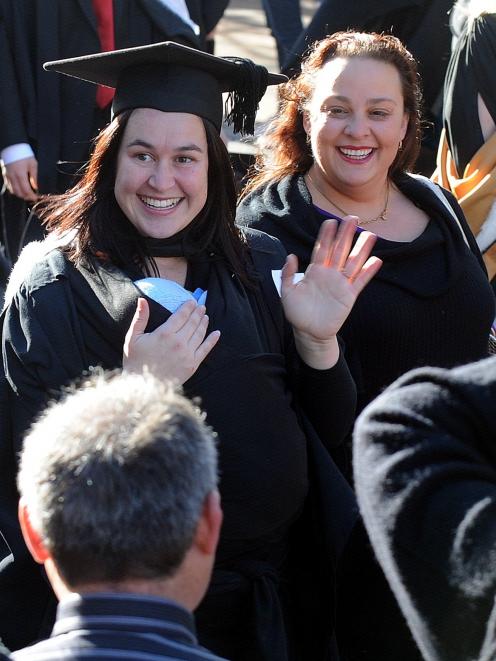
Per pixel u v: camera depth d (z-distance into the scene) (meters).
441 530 2.16
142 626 1.98
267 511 3.20
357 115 4.11
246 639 3.23
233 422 3.15
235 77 3.43
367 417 2.34
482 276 4.23
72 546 2.00
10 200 6.19
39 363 3.12
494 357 2.34
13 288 3.29
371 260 3.35
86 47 5.80
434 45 6.16
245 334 3.24
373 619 3.19
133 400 2.14
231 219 3.43
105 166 3.34
